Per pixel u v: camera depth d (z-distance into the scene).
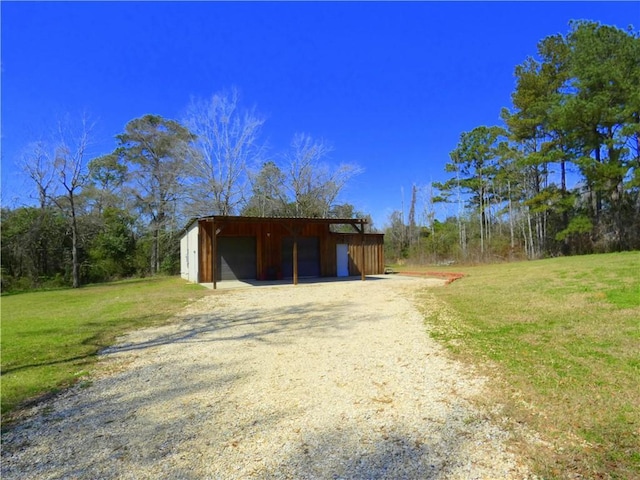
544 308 6.89
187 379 4.21
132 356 5.23
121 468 2.46
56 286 22.56
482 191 31.08
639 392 3.12
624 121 20.02
